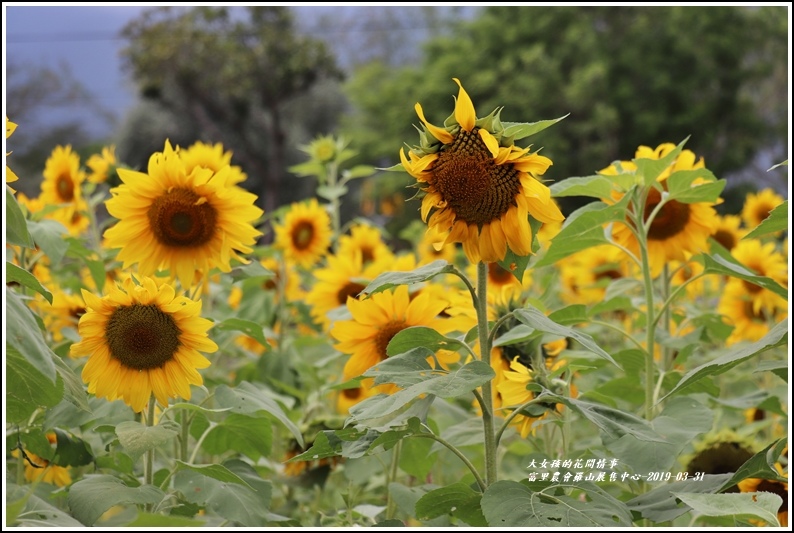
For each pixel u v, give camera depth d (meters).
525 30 29.25
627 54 27.86
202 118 27.33
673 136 27.94
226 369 5.04
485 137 1.98
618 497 2.65
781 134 29.66
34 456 2.89
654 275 3.27
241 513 2.23
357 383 2.77
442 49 32.03
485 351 2.07
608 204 2.97
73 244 3.36
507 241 2.04
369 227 5.27
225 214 2.85
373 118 31.45
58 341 3.62
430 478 3.72
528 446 3.46
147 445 2.16
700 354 5.25
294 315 5.19
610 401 2.76
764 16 29.55
